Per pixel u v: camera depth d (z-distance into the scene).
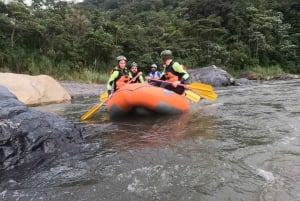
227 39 30.27
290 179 2.92
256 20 30.48
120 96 6.29
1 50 17.06
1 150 3.54
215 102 8.43
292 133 4.52
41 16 19.78
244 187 2.78
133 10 54.62
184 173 3.12
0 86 4.88
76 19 21.02
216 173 3.09
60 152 3.88
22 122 3.99
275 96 9.40
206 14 32.25
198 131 4.84
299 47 32.06
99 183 2.96
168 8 53.44
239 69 28.22
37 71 17.23
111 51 20.30
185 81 7.16
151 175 3.09
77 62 18.97
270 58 31.11
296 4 34.81
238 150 3.78
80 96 12.23
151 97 6.22
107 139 4.52
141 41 23.25
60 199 2.67
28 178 3.13
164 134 4.73
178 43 27.14
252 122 5.38
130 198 2.64
